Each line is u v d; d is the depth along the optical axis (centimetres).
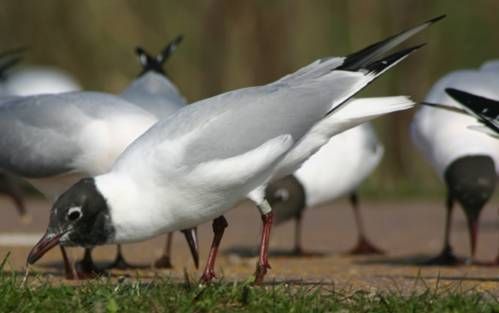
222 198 1034
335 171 1628
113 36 2658
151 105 1388
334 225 1978
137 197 1004
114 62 2661
